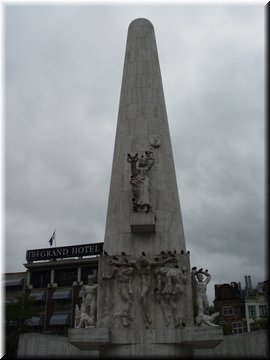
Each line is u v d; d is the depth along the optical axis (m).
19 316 37.62
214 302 58.53
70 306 56.03
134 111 19.11
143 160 17.19
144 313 14.87
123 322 14.84
